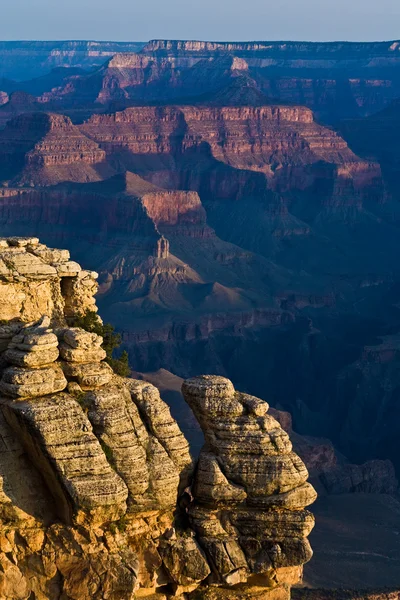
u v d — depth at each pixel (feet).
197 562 196.03
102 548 189.06
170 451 199.21
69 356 195.72
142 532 194.08
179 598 197.98
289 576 201.16
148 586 195.52
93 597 187.42
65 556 188.34
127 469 189.57
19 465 192.44
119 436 190.19
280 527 200.34
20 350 195.00
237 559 198.80
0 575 187.62
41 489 192.44
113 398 192.24
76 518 185.68
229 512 201.05
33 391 189.37
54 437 184.55
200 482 200.03
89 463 184.96
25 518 188.85
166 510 194.39
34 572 188.55
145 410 199.41
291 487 200.85
